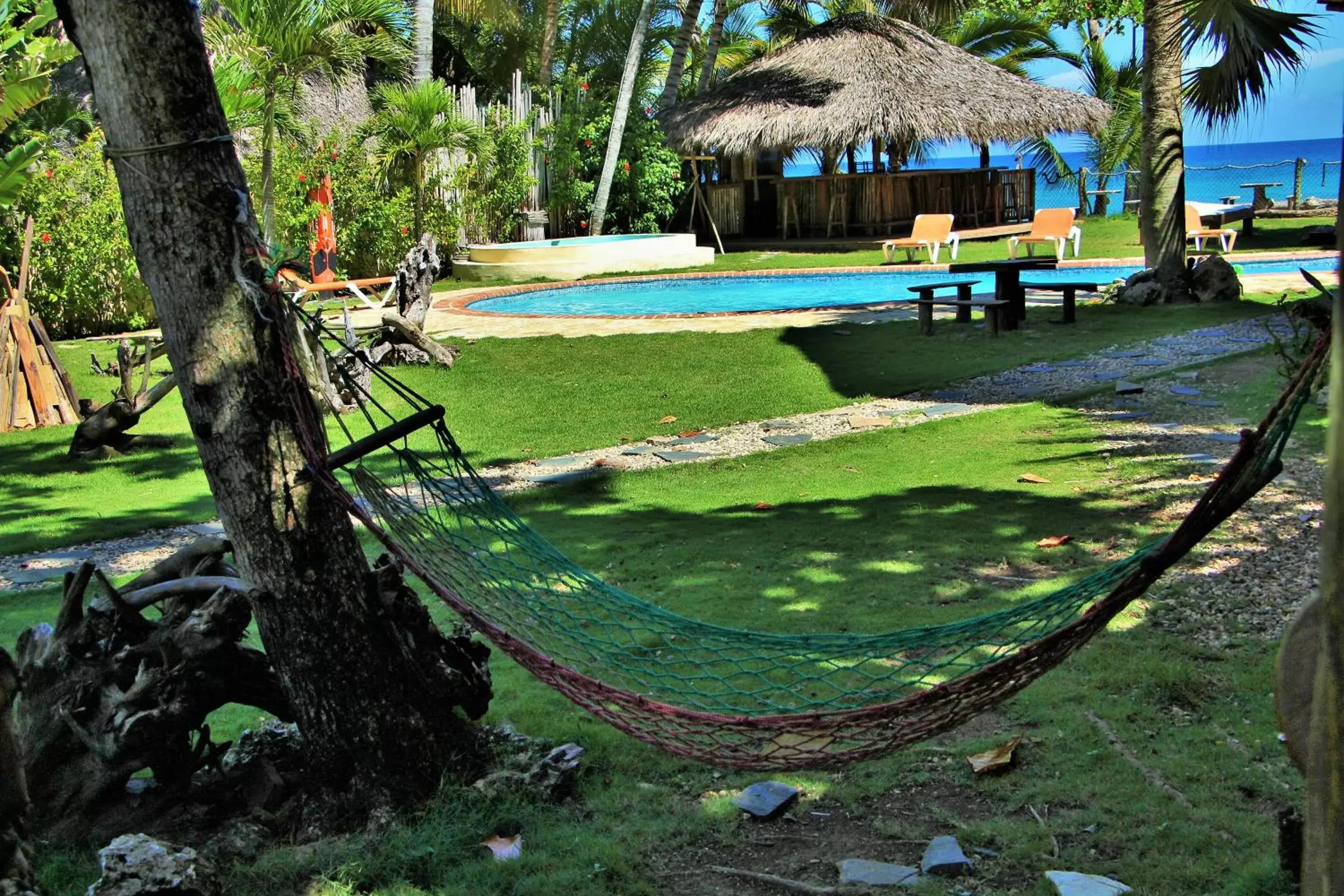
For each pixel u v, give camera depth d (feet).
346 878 11.76
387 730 13.03
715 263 78.64
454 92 82.43
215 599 12.48
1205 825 11.71
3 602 21.25
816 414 34.27
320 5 52.06
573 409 36.17
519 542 13.87
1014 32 100.32
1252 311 45.29
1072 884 10.67
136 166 12.12
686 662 16.42
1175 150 48.80
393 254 73.36
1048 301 53.42
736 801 13.02
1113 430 29.35
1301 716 8.08
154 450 34.71
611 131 83.30
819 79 82.12
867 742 11.12
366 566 13.44
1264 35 45.62
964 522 22.59
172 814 12.93
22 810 10.16
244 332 12.50
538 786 13.25
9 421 37.76
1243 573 18.61
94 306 55.06
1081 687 15.06
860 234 88.33
